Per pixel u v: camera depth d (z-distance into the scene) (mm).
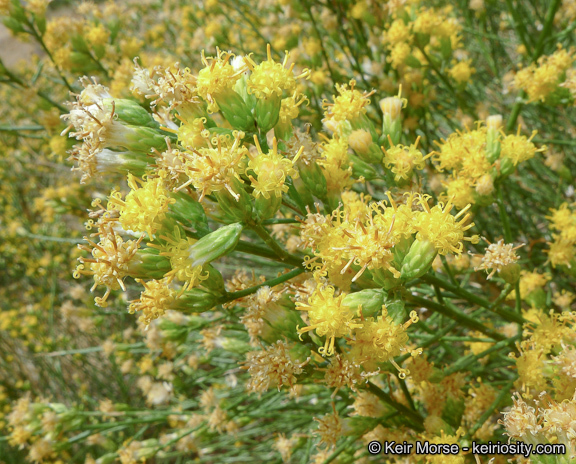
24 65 342
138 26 302
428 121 191
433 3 240
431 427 88
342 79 157
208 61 74
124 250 64
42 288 279
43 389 254
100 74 175
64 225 304
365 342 68
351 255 67
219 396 156
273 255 72
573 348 78
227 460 192
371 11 155
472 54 245
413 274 68
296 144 74
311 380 93
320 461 101
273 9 215
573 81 113
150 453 140
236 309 114
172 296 67
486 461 95
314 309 66
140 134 70
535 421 74
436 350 137
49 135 169
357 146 84
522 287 116
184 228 68
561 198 164
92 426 137
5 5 141
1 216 307
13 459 212
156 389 171
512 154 92
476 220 152
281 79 69
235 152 65
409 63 138
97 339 260
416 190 85
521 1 186
